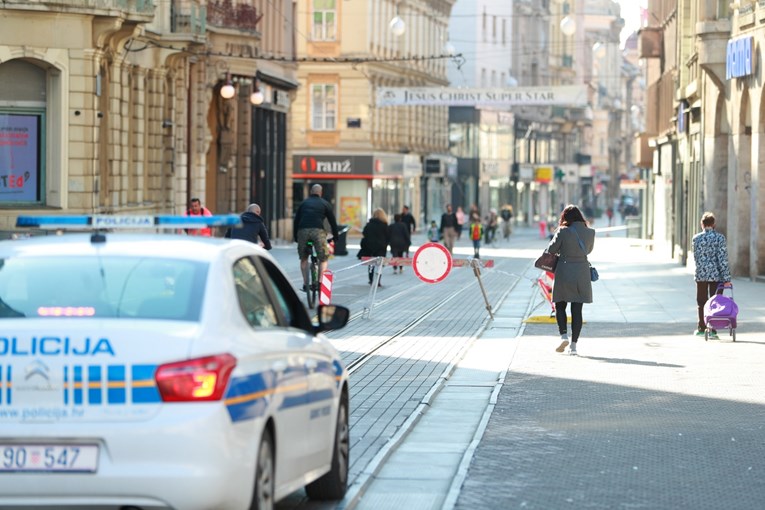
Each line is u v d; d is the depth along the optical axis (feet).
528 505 87.35
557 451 106.42
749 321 219.00
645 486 93.25
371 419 121.08
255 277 76.07
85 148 296.71
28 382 64.08
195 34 372.38
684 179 426.51
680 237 439.63
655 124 574.97
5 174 294.05
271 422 70.28
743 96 333.62
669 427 117.29
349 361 163.94
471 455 103.96
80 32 292.61
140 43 352.08
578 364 163.02
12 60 292.61
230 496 64.64
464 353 174.40
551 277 218.18
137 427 63.41
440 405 131.64
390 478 96.53
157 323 65.87
